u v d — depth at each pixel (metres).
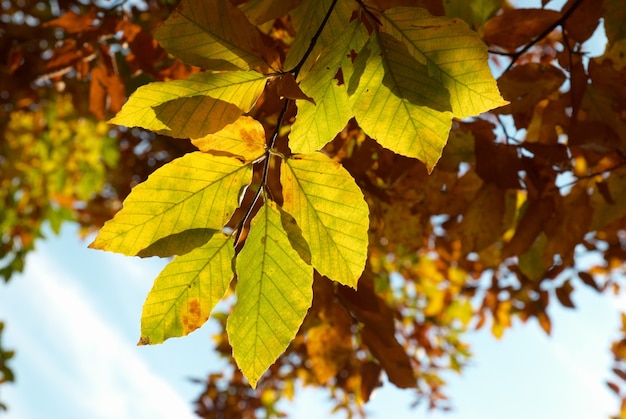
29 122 2.45
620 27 0.69
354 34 0.52
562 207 0.77
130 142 2.22
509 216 0.81
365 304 0.73
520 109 0.73
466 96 0.52
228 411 2.20
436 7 0.63
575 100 0.71
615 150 0.74
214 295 0.52
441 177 0.80
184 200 0.51
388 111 0.52
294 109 0.62
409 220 0.85
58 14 1.70
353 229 0.52
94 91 0.90
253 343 0.52
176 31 0.51
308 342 0.78
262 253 0.52
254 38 0.51
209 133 0.51
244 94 0.52
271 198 0.52
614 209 0.77
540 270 0.87
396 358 0.76
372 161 0.72
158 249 0.51
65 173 2.59
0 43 1.69
